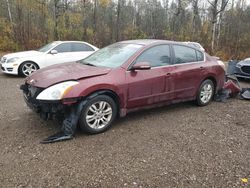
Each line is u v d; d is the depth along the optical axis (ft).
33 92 14.20
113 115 15.34
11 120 16.44
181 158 12.46
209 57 21.08
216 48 92.99
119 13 121.29
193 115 18.54
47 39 89.15
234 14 128.67
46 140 13.55
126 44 18.06
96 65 16.48
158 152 12.96
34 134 14.46
